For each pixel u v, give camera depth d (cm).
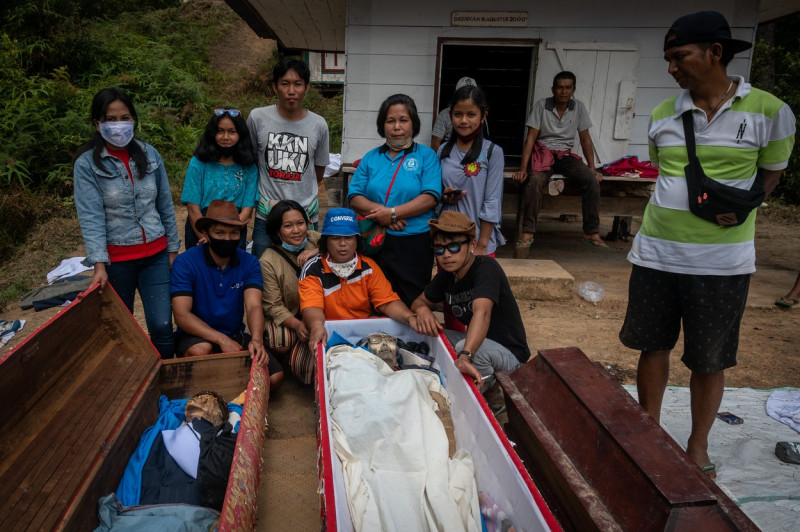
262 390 310
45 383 259
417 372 309
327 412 260
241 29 1881
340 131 1472
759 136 253
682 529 183
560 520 235
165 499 257
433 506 229
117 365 310
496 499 237
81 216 331
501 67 915
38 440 238
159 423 296
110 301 323
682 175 271
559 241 834
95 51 1260
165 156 1103
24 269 676
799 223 1008
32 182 876
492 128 942
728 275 268
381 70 691
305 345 365
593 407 240
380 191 391
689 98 268
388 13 675
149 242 356
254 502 243
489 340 342
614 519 203
